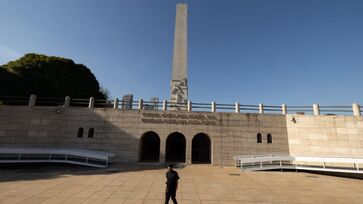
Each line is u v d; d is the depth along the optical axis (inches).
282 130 932.6
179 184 534.3
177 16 1282.0
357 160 713.0
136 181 545.0
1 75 1057.5
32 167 754.8
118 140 895.7
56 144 876.0
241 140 914.1
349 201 424.2
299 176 684.7
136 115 919.0
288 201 412.5
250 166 795.4
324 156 853.8
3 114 871.7
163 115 922.1
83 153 780.6
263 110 955.3
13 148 773.9
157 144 1266.0
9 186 477.1
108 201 381.4
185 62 1196.5
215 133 916.0
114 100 946.7
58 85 1289.4
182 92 1151.0
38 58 1289.4
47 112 895.7
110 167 762.2
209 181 579.2
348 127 844.0
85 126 901.8
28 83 1139.3
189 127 916.0
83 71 1535.4
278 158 805.9
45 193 423.2
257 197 432.8
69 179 556.1
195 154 1161.4
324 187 537.6
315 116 899.4
